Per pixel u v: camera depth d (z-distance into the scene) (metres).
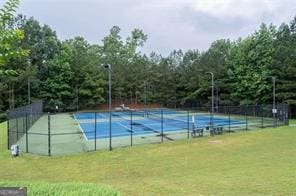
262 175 17.92
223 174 18.78
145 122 52.03
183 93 87.75
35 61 86.38
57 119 59.09
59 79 83.88
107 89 89.25
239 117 53.50
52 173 21.72
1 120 69.75
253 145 29.88
